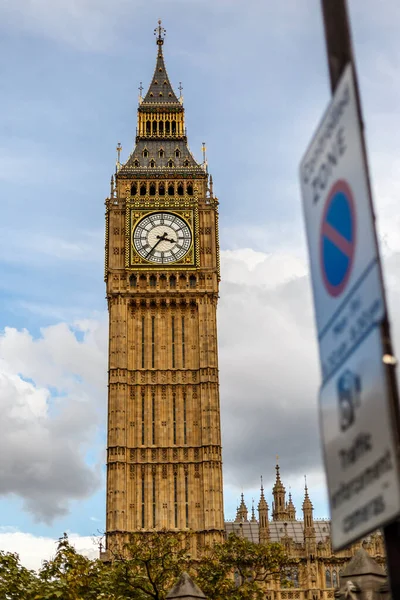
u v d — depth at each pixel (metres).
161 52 126.88
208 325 107.62
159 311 108.50
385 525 11.55
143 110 120.25
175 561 70.00
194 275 109.62
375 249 11.80
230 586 69.38
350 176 12.49
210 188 114.19
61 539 62.09
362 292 12.04
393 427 11.23
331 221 13.00
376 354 11.60
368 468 11.72
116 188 113.94
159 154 116.62
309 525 104.00
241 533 109.31
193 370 105.94
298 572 101.94
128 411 103.75
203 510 99.50
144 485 100.88
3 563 57.50
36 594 53.81
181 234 110.88
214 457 101.56
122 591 64.44
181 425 103.56
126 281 108.75
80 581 56.25
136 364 106.06
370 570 40.34
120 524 98.12
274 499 124.31
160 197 112.69
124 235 111.50
